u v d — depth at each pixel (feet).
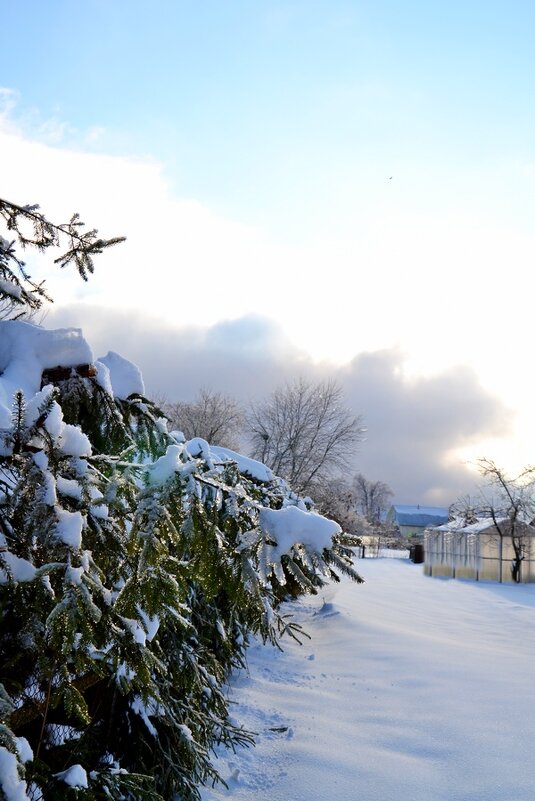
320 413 108.06
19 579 6.97
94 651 10.67
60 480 7.52
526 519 91.91
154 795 10.71
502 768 17.38
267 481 21.54
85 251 13.24
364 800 15.67
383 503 343.46
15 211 12.94
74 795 9.09
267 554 8.09
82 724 11.82
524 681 27.07
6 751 6.55
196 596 17.92
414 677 27.45
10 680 8.54
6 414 7.59
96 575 7.54
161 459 8.16
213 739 18.47
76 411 11.95
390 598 60.44
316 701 24.12
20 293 12.12
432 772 17.30
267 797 16.17
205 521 8.07
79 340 11.44
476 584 82.94
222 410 114.83
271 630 21.99
